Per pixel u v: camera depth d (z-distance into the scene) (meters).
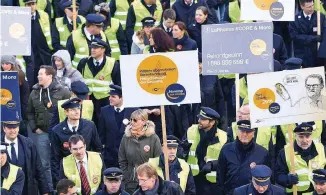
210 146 43.59
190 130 43.94
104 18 52.09
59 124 44.19
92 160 42.62
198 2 53.62
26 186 43.16
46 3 55.62
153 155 43.34
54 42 53.97
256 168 40.12
